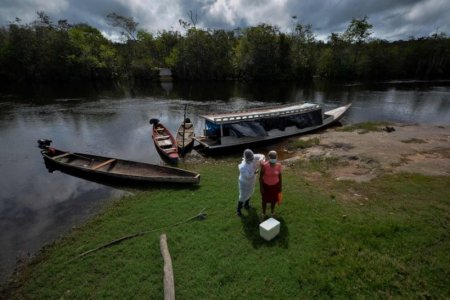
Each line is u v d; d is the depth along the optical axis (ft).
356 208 27.68
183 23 216.13
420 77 249.55
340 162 43.88
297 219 25.63
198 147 56.24
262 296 17.51
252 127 54.03
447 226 23.85
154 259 21.56
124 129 72.23
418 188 32.01
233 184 35.24
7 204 34.32
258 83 209.46
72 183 39.14
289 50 222.89
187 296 17.79
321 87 177.27
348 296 17.11
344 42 243.60
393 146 51.42
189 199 31.35
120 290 18.83
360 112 94.73
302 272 19.08
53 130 71.10
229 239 23.24
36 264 23.16
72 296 18.75
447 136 59.26
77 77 198.59
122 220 28.02
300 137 61.05
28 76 191.31
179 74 228.43
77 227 28.50
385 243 21.67
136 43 254.47
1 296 19.99
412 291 17.25
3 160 49.62
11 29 184.85
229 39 253.85
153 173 39.81
